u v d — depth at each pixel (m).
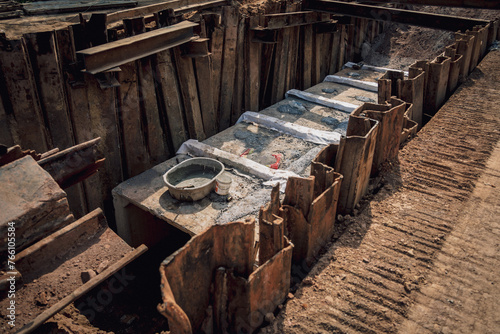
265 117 8.59
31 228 4.09
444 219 4.70
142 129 7.37
